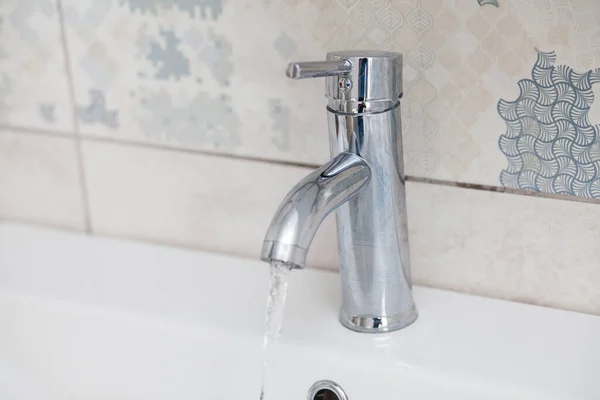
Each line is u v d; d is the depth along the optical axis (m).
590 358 0.54
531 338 0.56
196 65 0.65
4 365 0.67
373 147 0.52
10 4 0.70
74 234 0.76
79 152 0.73
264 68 0.63
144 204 0.72
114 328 0.62
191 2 0.64
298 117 0.63
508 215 0.59
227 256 0.70
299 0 0.60
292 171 0.65
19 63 0.72
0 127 0.75
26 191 0.77
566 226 0.57
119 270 0.68
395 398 0.54
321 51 0.61
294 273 0.66
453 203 0.60
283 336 0.57
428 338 0.56
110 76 0.69
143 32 0.66
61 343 0.64
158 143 0.69
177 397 0.61
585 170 0.55
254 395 0.58
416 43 0.57
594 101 0.54
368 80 0.50
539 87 0.55
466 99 0.57
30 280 0.67
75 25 0.68
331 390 0.56
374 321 0.57
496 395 0.51
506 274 0.61
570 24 0.53
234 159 0.67
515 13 0.54
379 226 0.54
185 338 0.59
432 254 0.62
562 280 0.59
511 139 0.57
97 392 0.64
